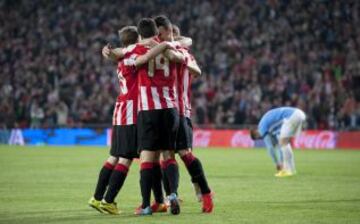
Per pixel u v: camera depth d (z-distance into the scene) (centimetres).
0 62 9725
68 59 9362
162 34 2361
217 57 8906
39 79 9169
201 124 8225
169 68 2292
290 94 8000
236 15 9525
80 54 9406
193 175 2345
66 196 2888
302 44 8794
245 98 8112
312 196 2905
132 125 2359
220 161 5381
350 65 8144
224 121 8169
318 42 8819
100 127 8456
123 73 2381
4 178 3747
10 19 10306
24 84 9212
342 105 7712
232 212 2373
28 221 2166
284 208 2484
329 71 8231
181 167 4656
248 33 9206
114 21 9862
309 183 3516
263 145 7838
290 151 4038
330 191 3114
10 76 9431
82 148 7494
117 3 10169
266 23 9275
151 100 2275
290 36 9012
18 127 8838
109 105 8519
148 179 2306
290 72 8269
